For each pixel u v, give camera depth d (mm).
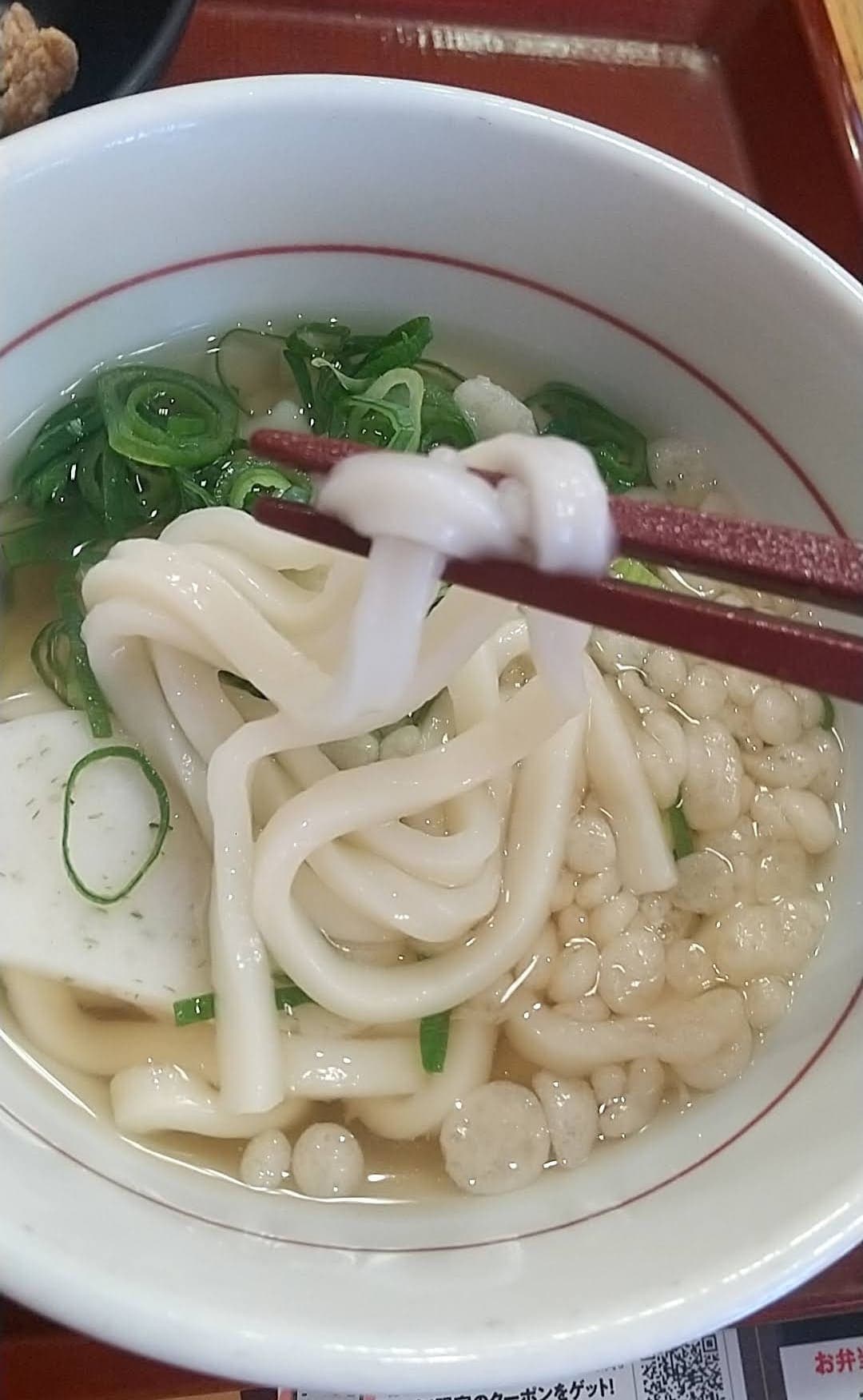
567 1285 142
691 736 205
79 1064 181
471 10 269
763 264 192
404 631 144
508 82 267
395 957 190
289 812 177
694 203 192
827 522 204
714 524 139
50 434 208
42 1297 130
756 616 135
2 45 238
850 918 193
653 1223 155
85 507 214
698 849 202
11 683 206
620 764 196
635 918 196
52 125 178
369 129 192
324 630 177
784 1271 140
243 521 191
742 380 208
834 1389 232
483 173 198
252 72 256
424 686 165
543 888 189
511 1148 176
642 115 270
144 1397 191
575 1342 134
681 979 192
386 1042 187
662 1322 136
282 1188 174
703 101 274
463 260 213
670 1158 172
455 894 184
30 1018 181
